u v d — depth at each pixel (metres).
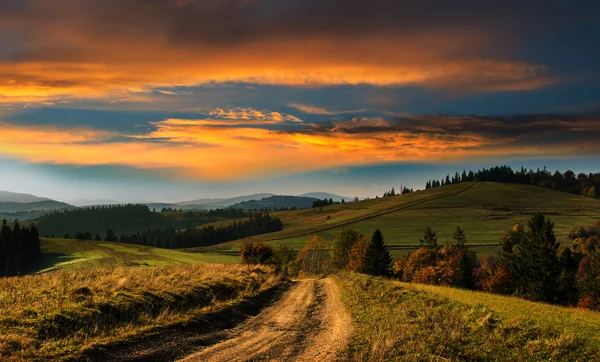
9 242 105.69
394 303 21.84
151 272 23.81
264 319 17.91
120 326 13.10
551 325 16.62
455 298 24.31
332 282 36.09
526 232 71.31
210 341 13.30
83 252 121.81
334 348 13.02
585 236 128.88
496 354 12.79
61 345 10.69
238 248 169.00
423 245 122.88
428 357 12.06
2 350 9.62
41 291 15.61
